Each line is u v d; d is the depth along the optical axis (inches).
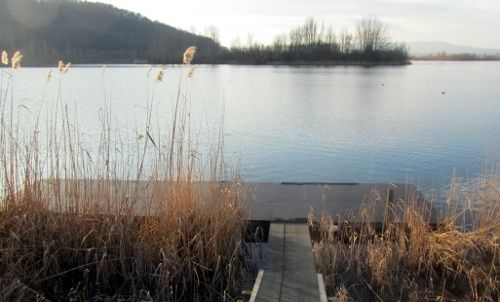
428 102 1087.6
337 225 247.4
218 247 222.7
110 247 216.2
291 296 181.3
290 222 249.0
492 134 663.1
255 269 230.5
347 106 1008.9
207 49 3782.0
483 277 211.2
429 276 222.1
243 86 1491.1
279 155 531.2
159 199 229.8
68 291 214.2
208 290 213.9
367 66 3378.4
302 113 894.4
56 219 218.2
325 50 3540.8
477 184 399.9
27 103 792.3
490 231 233.9
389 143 603.2
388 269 219.3
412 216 233.5
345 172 465.7
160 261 217.6
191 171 236.5
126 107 898.7
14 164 230.8
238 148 562.6
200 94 1226.6
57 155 233.5
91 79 1701.5
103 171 238.2
